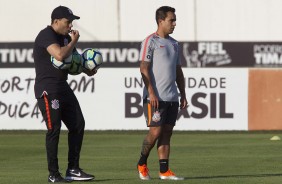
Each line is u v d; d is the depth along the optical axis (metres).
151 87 33.88
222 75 75.31
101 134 71.62
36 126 76.00
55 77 33.28
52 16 33.34
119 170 40.59
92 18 83.19
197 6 82.75
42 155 50.66
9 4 83.62
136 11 83.06
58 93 33.31
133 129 75.62
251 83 75.56
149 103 34.25
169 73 34.19
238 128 75.56
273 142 61.47
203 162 44.84
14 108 76.00
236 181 34.16
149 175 35.84
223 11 82.69
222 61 75.31
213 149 54.72
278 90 75.62
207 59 75.19
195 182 33.62
